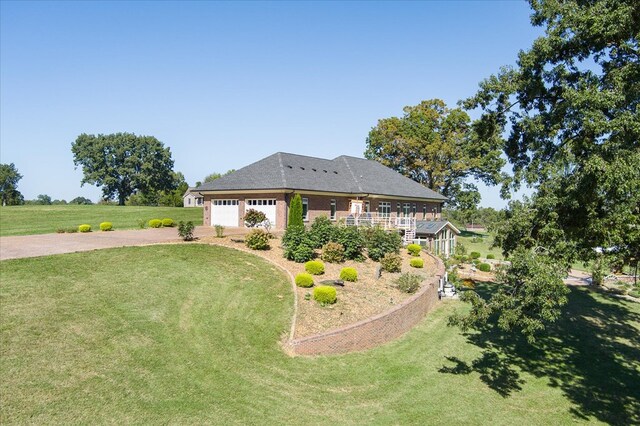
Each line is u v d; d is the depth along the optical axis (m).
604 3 15.23
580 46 16.80
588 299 29.33
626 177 11.22
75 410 9.48
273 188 32.78
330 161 43.81
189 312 15.65
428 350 17.08
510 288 12.98
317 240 26.09
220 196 37.25
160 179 101.50
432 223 42.28
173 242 24.73
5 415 8.96
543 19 18.19
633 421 12.35
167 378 11.43
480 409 12.41
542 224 13.55
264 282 19.62
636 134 12.73
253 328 15.30
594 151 13.39
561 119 17.34
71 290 15.73
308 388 12.37
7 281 15.81
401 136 63.19
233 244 25.23
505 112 20.23
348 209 39.62
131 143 97.12
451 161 61.75
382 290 20.98
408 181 51.66
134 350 12.45
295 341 14.42
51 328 12.73
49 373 10.62
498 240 14.96
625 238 12.77
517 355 17.50
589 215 12.75
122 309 14.84
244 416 10.43
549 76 18.08
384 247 27.42
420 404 12.34
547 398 13.65
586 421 12.23
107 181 92.50
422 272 26.81
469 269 38.12
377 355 15.76
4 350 11.23
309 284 19.66
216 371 12.30
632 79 14.57
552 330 21.45
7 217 42.06
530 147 18.66
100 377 10.88
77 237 26.81
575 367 16.58
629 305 27.80
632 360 17.62
